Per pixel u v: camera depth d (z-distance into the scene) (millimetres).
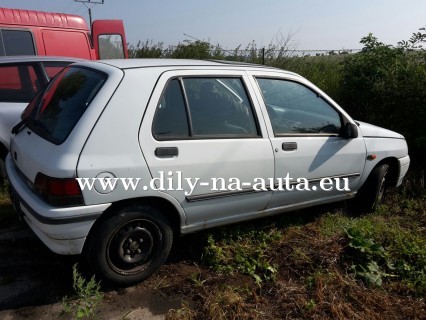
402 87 6180
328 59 9883
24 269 3188
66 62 5000
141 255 3049
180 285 3133
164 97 3016
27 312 2730
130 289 3057
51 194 2641
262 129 3463
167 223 3107
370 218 4547
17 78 4621
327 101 3959
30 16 6590
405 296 3225
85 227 2713
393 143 4574
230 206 3402
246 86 3455
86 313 2600
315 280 3232
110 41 8359
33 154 2875
